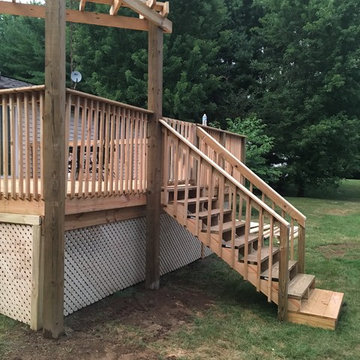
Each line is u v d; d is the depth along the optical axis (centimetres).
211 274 585
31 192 382
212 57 1823
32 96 353
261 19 1909
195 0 1747
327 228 950
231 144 798
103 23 489
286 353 336
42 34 2141
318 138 1706
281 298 407
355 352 342
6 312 395
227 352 336
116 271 479
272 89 1941
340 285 530
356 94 1689
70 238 407
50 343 339
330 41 1700
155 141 490
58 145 338
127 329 375
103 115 412
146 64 1661
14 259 387
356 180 2786
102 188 433
